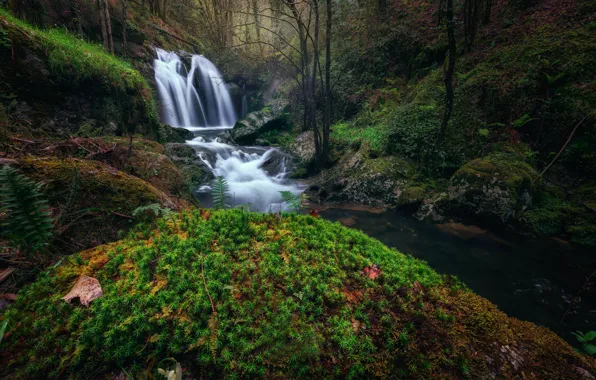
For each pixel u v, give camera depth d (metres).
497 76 8.26
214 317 1.73
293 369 1.59
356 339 1.73
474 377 1.64
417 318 1.91
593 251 5.41
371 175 8.53
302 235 2.65
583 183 6.53
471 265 5.14
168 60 16.92
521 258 5.34
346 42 15.10
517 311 4.00
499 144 7.55
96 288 1.88
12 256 2.26
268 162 11.45
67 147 3.91
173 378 1.46
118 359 1.55
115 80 7.04
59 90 5.68
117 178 3.24
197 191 8.67
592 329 3.66
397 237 6.27
